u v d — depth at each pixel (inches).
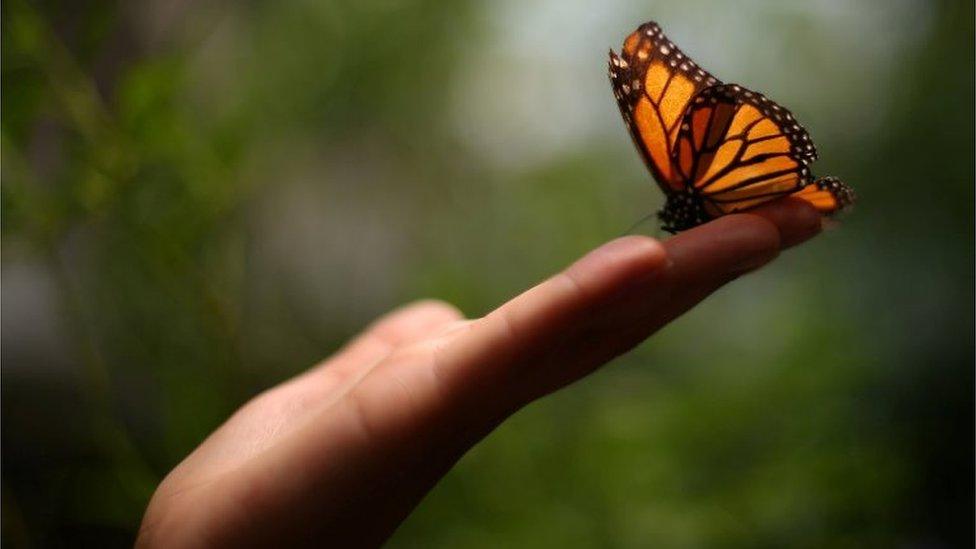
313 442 19.9
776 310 37.9
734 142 21.8
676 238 19.7
